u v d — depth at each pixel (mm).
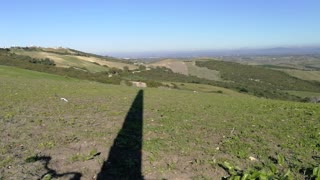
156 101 24250
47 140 10797
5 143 10336
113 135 11703
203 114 17906
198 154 9852
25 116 15039
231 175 8062
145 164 8844
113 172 8234
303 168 8945
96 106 19391
